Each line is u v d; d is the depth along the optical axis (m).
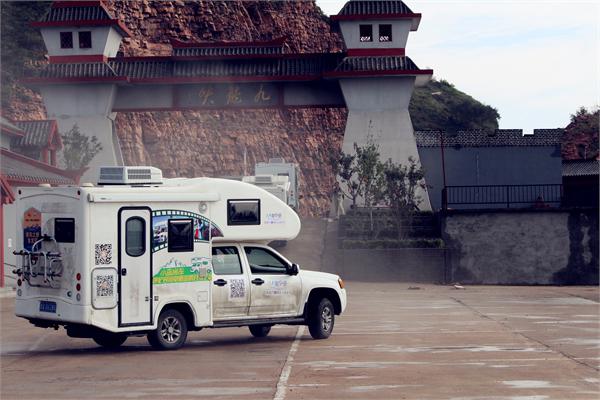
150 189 19.09
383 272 46.38
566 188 63.47
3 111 78.38
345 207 57.31
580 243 46.84
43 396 13.93
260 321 20.59
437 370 16.56
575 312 29.27
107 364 17.34
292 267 21.16
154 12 99.00
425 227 50.38
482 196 58.00
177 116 92.50
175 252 19.31
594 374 16.16
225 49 59.06
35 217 19.14
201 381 15.31
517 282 46.81
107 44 58.06
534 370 16.61
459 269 46.81
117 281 18.48
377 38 57.59
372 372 16.31
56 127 54.47
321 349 19.67
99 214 18.33
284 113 102.25
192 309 19.58
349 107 57.28
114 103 58.34
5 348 20.12
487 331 23.33
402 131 57.28
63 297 18.52
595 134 84.56
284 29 110.56
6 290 35.78
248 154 95.69
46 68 57.47
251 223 20.58
